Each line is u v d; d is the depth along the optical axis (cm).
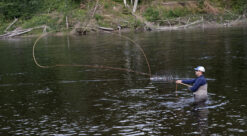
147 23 4025
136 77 1241
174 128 694
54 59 1866
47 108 875
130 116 780
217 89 996
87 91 1045
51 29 3966
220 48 1983
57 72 1424
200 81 900
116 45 2486
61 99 961
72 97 978
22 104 927
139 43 2553
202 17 4181
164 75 1261
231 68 1327
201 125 705
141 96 955
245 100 866
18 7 4272
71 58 1875
